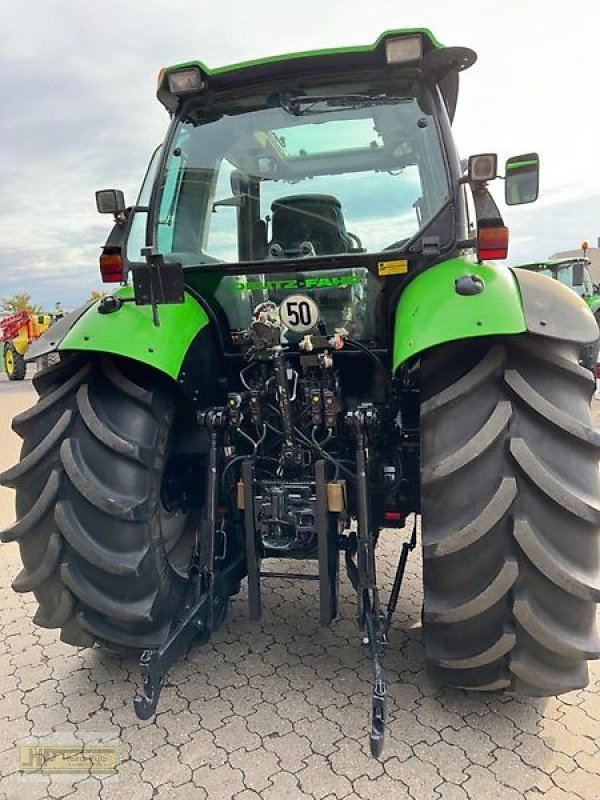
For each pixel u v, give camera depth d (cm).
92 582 204
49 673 248
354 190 252
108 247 227
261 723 213
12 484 210
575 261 1136
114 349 207
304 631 270
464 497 184
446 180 230
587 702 220
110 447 201
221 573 244
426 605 194
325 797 181
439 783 185
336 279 238
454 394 190
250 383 249
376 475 248
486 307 189
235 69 240
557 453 182
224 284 246
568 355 198
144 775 192
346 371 253
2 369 2039
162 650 202
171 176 260
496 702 220
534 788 182
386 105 244
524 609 180
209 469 233
